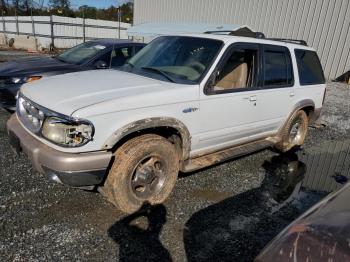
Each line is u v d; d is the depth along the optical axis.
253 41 4.26
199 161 3.88
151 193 3.37
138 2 24.47
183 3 21.17
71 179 2.79
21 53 21.09
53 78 3.72
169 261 2.66
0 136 5.04
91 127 2.78
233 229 3.18
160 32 11.40
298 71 5.09
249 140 4.62
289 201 3.85
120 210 3.31
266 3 17.06
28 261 2.53
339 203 1.67
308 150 5.82
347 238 1.34
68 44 28.03
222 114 3.85
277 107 4.73
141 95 3.11
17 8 46.19
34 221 3.03
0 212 3.11
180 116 3.39
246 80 4.36
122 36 31.33
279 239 1.50
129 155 3.02
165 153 3.31
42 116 2.93
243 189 4.06
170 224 3.17
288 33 16.44
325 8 14.92
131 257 2.67
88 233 2.93
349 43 14.40
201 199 3.71
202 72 3.65
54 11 43.94
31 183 3.72
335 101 10.65
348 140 6.67
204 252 2.81
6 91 5.60
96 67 6.55
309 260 1.32
